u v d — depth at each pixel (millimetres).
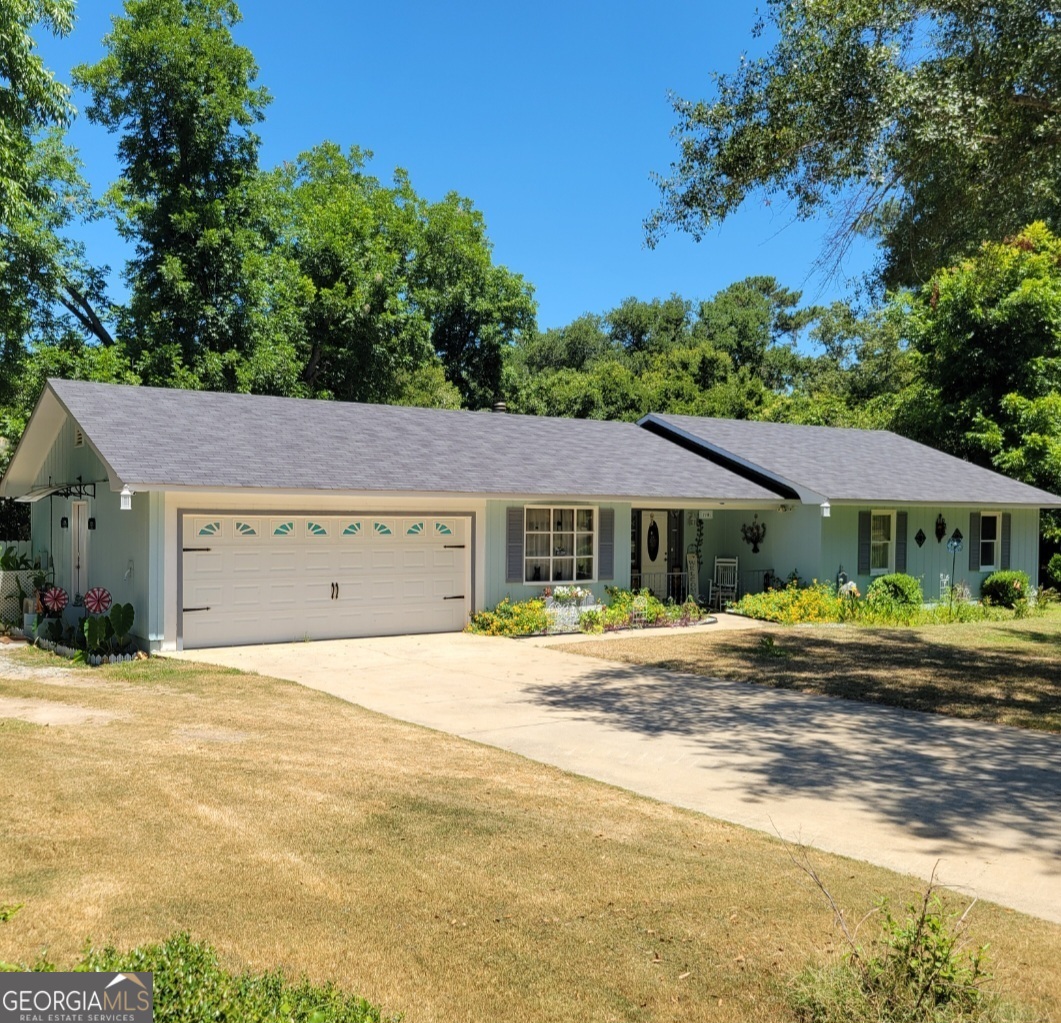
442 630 15961
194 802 6055
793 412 36688
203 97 26438
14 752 7203
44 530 18359
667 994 3754
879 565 20594
